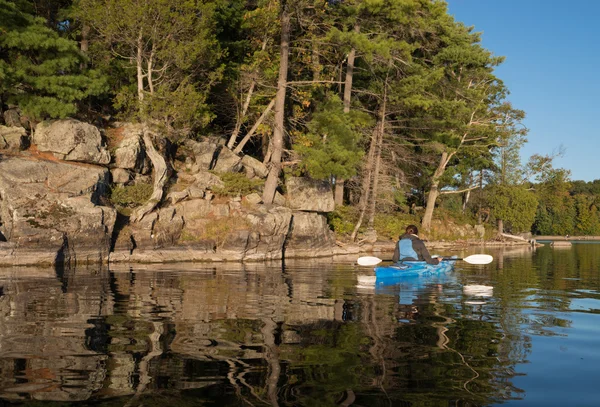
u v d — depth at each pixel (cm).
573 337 458
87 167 1664
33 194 1452
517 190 4619
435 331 478
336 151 2080
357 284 898
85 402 283
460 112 2791
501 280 984
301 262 1638
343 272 1183
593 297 746
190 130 2098
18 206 1410
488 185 4731
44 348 402
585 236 8062
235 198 1881
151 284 895
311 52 2511
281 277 1041
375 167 2722
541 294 771
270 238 1798
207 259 1698
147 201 1748
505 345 425
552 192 7881
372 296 726
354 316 555
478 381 328
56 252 1423
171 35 1923
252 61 2348
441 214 4141
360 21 2470
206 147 2086
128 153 1831
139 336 448
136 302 658
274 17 2184
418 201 4219
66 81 1692
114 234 1596
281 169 2316
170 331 470
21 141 1631
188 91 1922
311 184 2198
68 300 680
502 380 331
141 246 1638
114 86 2256
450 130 2977
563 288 862
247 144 2953
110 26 1802
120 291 784
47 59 1747
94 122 2000
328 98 2428
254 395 297
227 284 895
